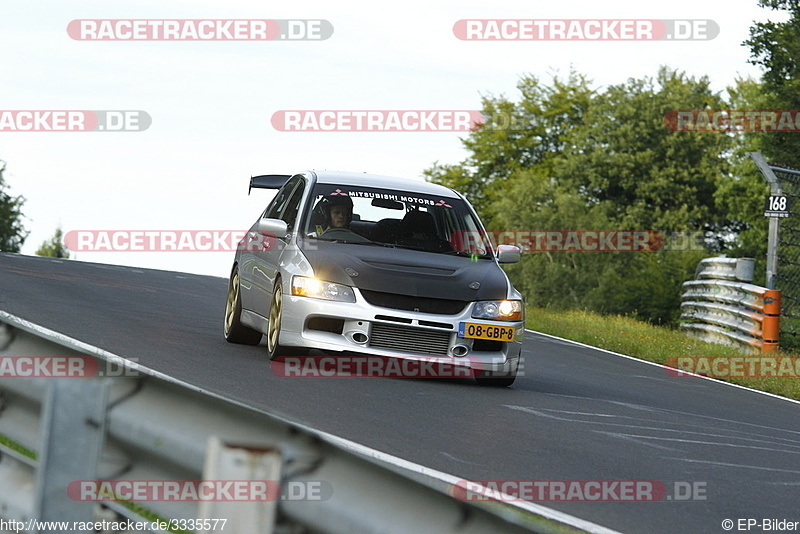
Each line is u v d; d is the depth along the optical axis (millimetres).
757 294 57812
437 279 29969
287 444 8547
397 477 8109
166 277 66125
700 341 59781
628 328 64812
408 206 32844
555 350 47469
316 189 32719
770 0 125062
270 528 7965
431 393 27125
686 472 20516
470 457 19375
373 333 29047
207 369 26641
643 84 199875
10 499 11289
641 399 32719
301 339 29047
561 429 23984
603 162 198000
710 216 189000
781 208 58656
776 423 31219
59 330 30594
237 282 34844
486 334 29688
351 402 24078
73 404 9867
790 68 125188
